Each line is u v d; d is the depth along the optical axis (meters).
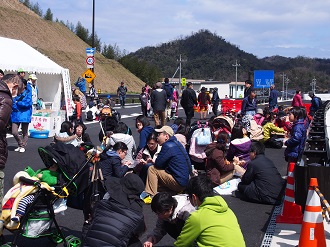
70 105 19.27
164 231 5.24
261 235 6.74
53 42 74.50
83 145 6.90
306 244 5.61
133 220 4.86
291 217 7.27
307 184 6.11
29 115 13.09
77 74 71.31
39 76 21.94
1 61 17.80
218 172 9.11
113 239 4.75
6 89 5.17
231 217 4.50
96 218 4.88
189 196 4.77
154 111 19.09
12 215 5.38
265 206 8.33
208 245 4.34
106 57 93.81
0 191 5.18
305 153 7.88
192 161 10.42
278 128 15.65
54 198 5.62
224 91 85.88
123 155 7.39
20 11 75.56
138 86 84.06
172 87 24.36
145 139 9.70
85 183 5.80
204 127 10.70
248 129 15.49
